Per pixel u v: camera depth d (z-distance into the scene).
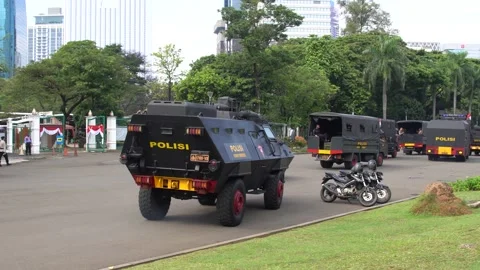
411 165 33.38
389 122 41.50
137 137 11.79
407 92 77.31
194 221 12.30
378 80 67.56
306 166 31.03
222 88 50.09
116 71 53.28
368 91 67.00
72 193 17.36
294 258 7.69
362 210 14.13
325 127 31.00
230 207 11.55
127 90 64.88
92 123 46.34
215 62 55.53
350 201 16.06
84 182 20.98
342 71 65.81
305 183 21.42
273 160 13.74
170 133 11.41
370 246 8.31
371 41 74.75
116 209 13.92
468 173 27.22
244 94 50.28
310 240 9.55
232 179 11.92
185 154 11.50
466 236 8.33
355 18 91.31
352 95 66.81
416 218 11.86
